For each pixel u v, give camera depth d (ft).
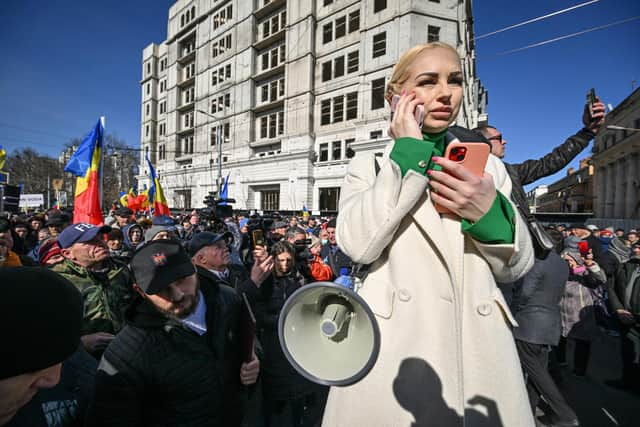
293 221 42.68
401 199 2.46
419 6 66.90
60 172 131.34
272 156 92.22
